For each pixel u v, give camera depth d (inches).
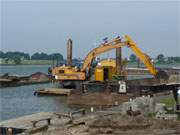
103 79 2380.7
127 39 2518.5
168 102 1354.6
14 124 1158.3
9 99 2502.5
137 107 1109.1
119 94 1973.4
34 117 1268.5
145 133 887.7
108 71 2400.3
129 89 2065.7
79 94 2055.9
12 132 1109.1
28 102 2310.5
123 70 2596.0
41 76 4244.6
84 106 2001.7
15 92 3029.0
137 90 2050.9
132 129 931.3
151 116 1063.6
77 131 961.5
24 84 3868.1
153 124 961.5
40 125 1112.2
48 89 2736.2
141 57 2506.2
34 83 3973.9
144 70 4660.4
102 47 2603.3
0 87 3550.7
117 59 2503.7
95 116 1213.1
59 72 2738.7
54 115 1307.8
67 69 2719.0
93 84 2148.1
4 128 1123.3
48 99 2454.5
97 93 2015.3
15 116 1754.4
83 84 2175.2
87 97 2030.0
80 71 2696.9
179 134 874.8
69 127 1034.1
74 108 1984.5
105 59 2578.7
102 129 927.0
